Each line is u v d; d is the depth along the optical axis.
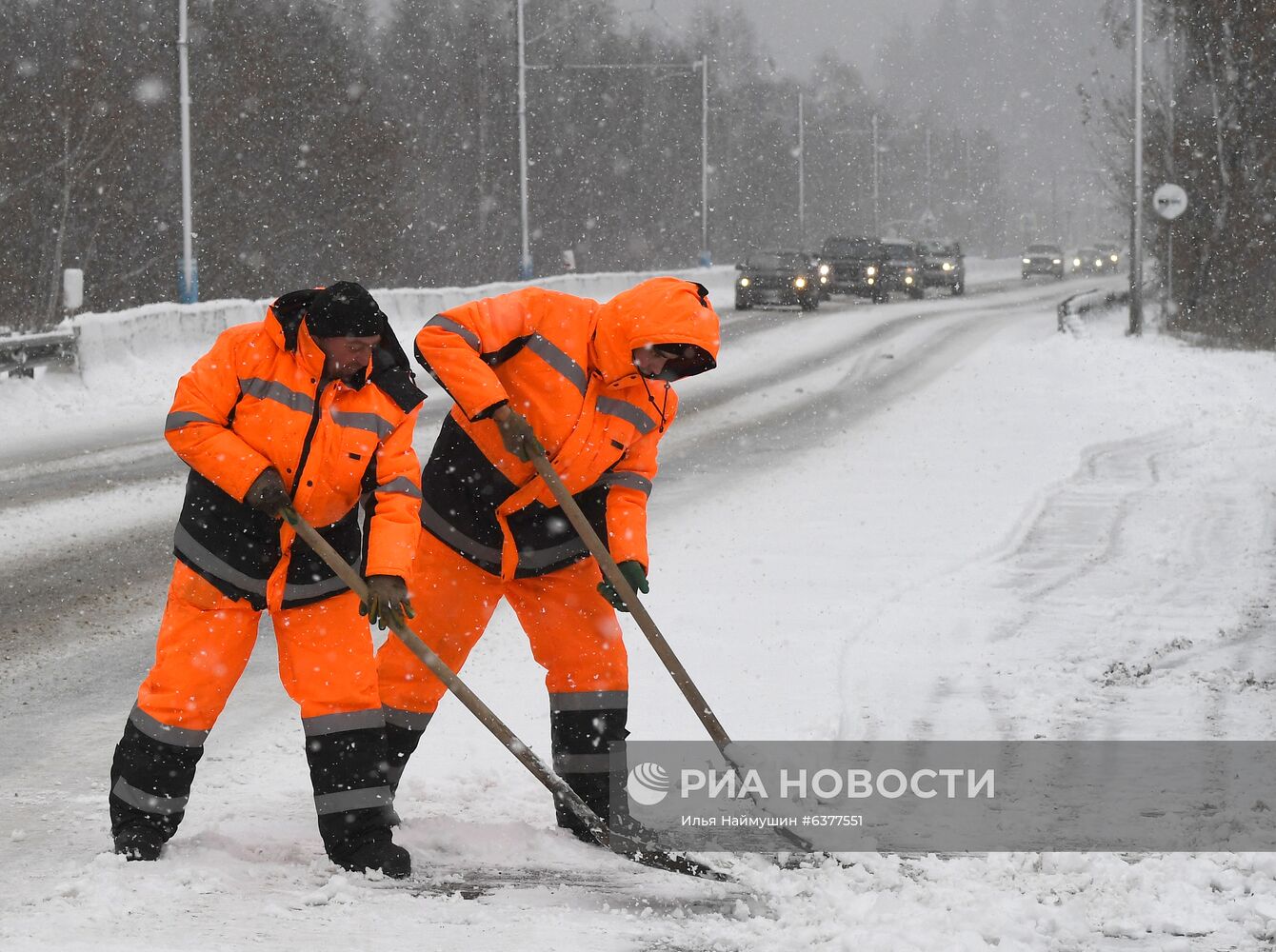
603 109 121.88
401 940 6.58
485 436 8.38
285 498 7.60
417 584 8.62
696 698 8.36
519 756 8.02
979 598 16.05
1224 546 19.11
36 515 20.97
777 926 7.02
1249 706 11.96
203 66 70.81
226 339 7.79
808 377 45.59
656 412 8.44
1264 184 56.00
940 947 6.40
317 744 7.88
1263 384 39.62
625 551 8.36
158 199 68.69
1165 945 6.62
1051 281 122.38
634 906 7.42
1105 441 30.11
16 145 62.97
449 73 107.56
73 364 34.38
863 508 22.11
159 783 7.91
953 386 41.88
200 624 7.87
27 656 13.62
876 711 11.73
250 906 7.09
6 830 8.63
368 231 76.44
